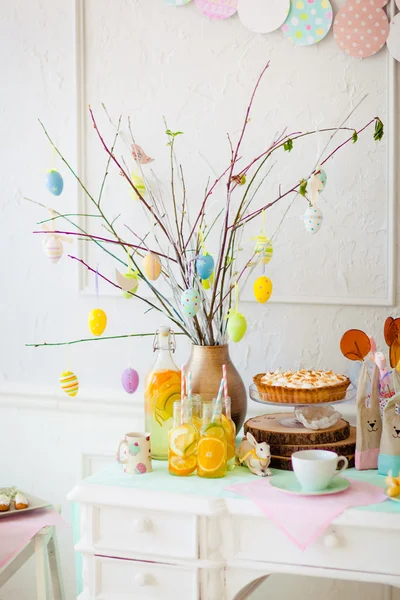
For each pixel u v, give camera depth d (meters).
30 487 2.12
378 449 1.62
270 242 1.75
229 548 1.48
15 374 2.14
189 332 1.91
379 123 1.68
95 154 2.05
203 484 1.54
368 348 1.80
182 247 1.88
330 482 1.52
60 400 2.09
